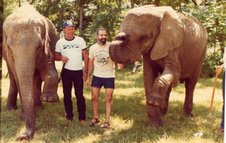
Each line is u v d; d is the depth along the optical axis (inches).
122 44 246.1
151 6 265.3
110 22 649.6
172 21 262.1
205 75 557.3
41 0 623.8
